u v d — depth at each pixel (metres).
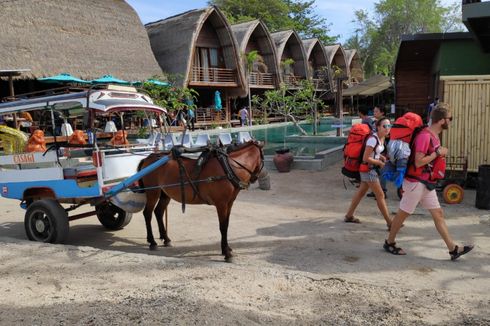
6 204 10.88
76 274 5.51
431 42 15.16
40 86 23.98
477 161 10.36
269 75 37.84
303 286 4.98
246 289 4.88
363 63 65.38
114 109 6.81
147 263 5.85
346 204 9.73
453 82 10.33
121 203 6.94
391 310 4.34
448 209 8.84
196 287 4.93
